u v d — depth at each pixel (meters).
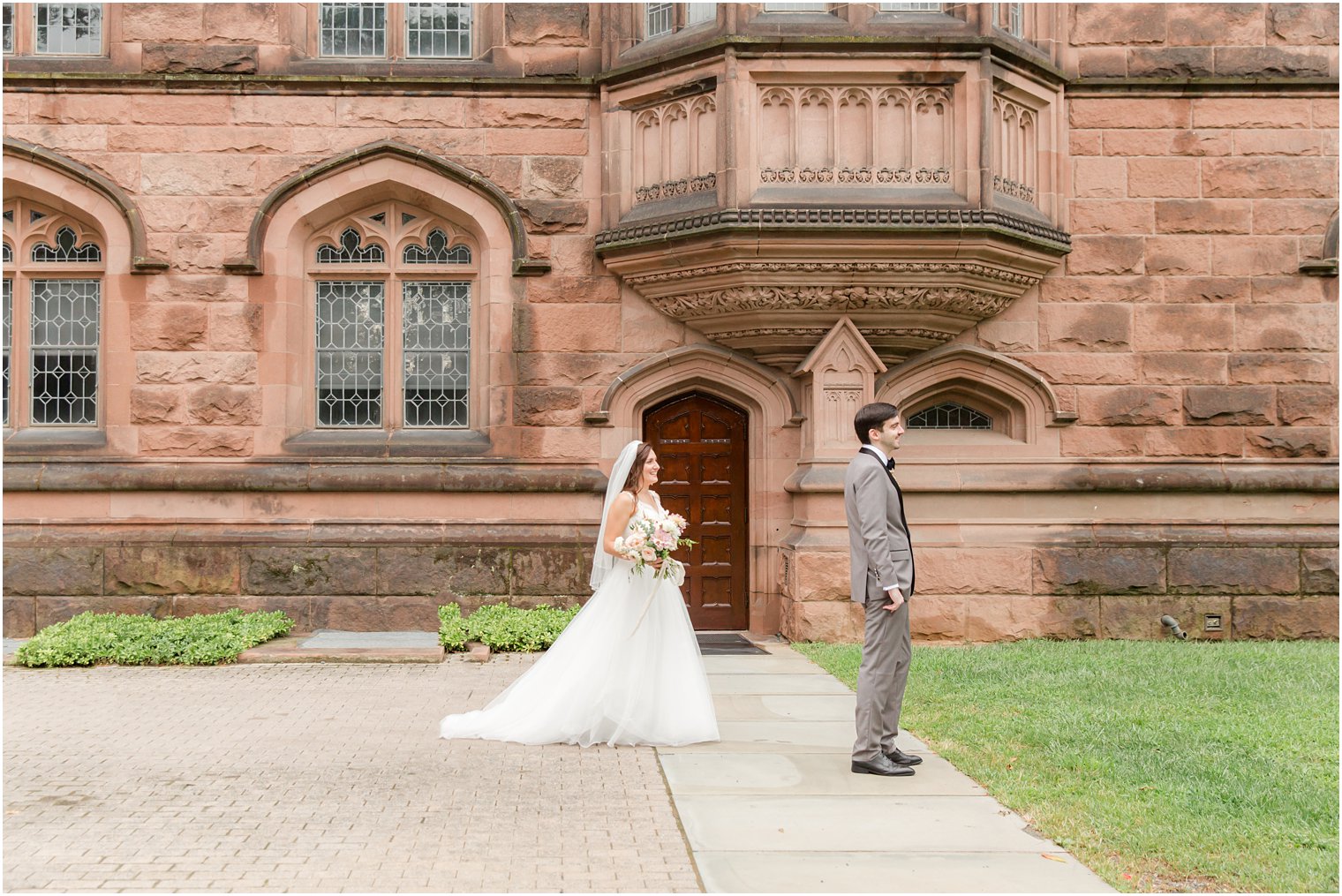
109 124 10.83
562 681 6.66
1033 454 10.93
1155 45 10.96
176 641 9.22
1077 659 9.20
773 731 6.88
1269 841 4.77
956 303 10.28
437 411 11.29
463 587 10.73
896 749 6.06
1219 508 11.00
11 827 4.89
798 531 10.70
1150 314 10.97
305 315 11.18
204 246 10.87
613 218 10.72
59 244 11.12
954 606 10.62
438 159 10.82
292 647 9.44
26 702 7.60
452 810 5.18
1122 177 10.95
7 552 10.59
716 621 11.24
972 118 9.85
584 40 10.98
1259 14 11.01
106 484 10.67
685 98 10.23
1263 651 9.78
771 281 10.01
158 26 10.85
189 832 4.84
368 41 11.26
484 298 11.10
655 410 11.29
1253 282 11.02
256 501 10.83
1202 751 6.23
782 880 4.27
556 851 4.61
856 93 9.91
